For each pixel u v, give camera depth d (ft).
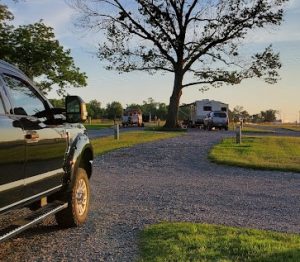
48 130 20.84
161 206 32.04
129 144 82.94
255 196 37.37
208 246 20.81
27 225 18.78
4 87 18.78
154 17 152.97
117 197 35.47
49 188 21.11
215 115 163.94
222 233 23.31
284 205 33.76
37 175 19.60
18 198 17.80
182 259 19.04
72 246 21.81
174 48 157.89
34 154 19.10
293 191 40.34
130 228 25.22
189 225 24.91
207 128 170.09
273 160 61.87
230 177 48.78
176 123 161.89
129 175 49.37
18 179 17.63
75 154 23.99
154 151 72.38
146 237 22.79
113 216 28.25
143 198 35.22
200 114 189.57
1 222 19.33
